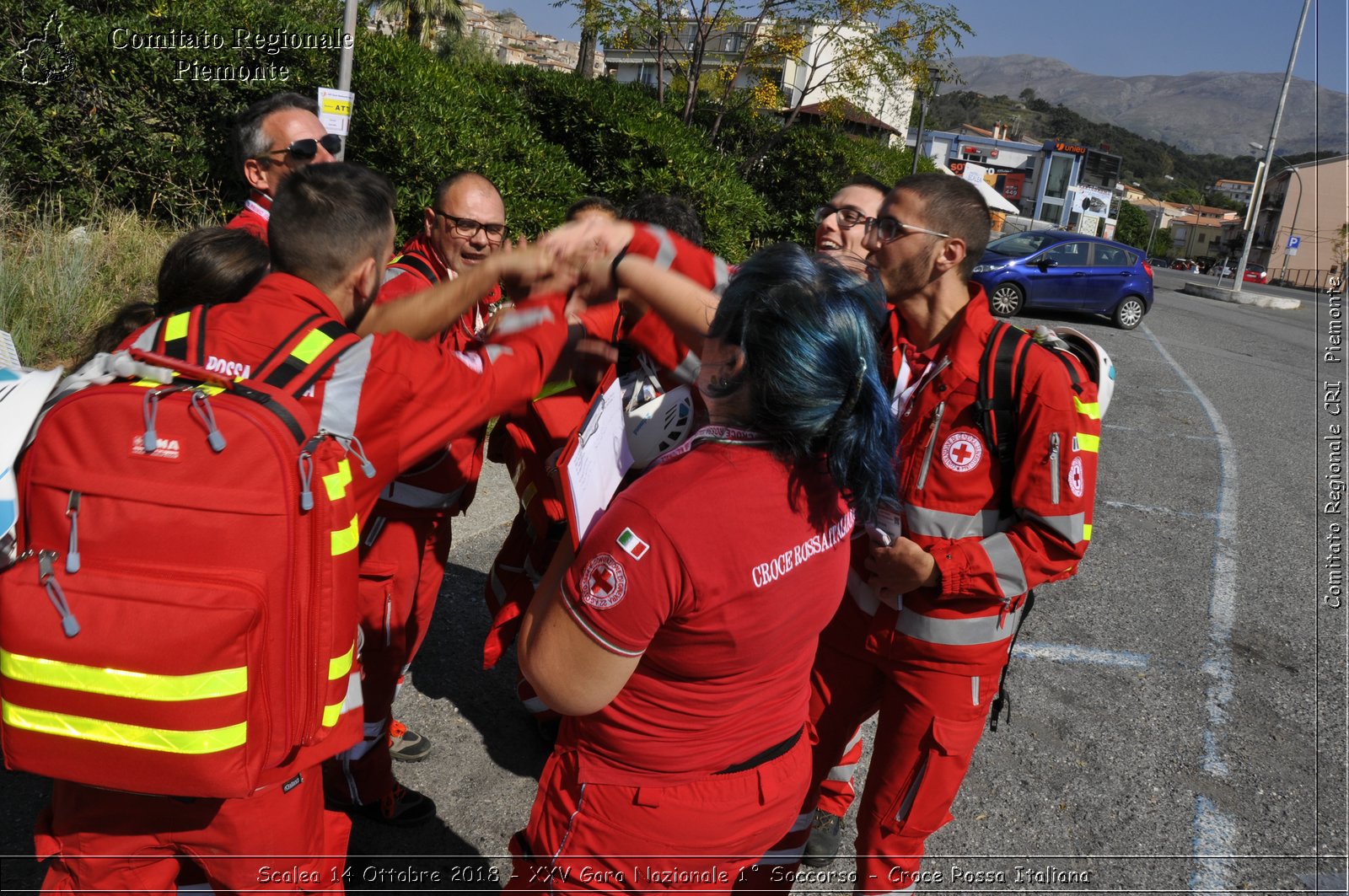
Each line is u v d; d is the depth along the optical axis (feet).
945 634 6.73
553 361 6.03
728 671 4.60
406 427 5.21
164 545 4.39
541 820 5.17
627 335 6.98
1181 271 208.74
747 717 4.86
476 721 10.63
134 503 4.38
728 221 31.68
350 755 8.33
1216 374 39.68
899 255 6.73
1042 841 9.55
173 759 4.37
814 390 4.36
